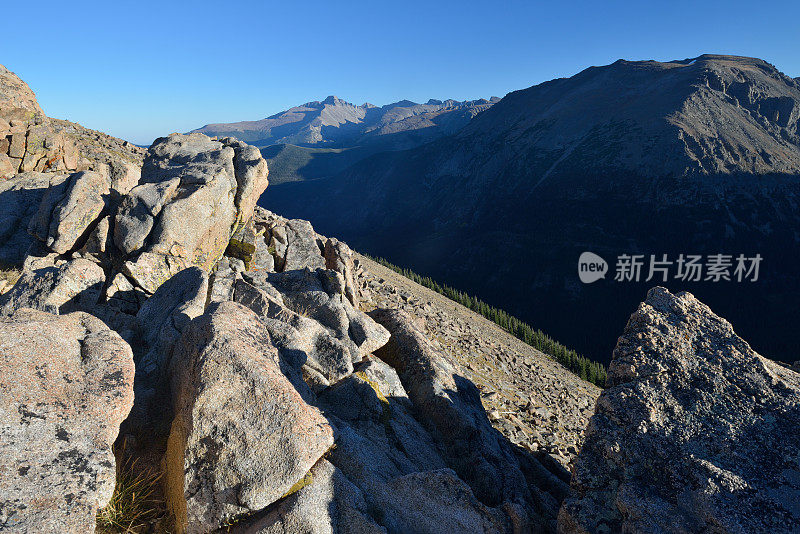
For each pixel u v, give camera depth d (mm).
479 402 12539
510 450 11328
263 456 5117
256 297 11000
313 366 9484
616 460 6438
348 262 24141
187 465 5055
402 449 8484
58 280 10859
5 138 27062
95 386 5074
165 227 16719
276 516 4895
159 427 6520
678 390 6977
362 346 11711
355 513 5312
